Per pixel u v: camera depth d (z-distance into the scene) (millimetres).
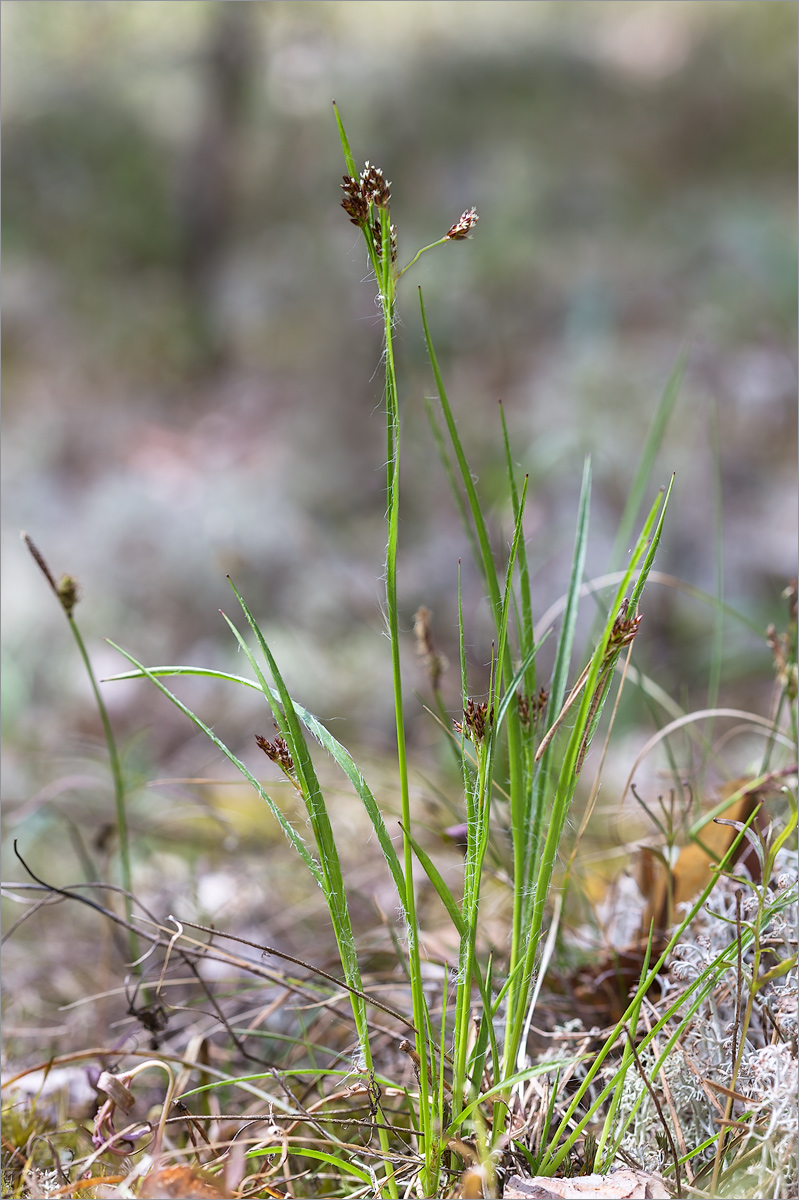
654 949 732
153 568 1935
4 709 1582
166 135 3297
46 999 876
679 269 2877
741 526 1945
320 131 3244
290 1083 740
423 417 2426
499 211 3115
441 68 3439
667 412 922
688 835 742
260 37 3191
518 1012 653
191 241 3197
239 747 1496
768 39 3561
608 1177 646
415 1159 649
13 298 3033
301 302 2918
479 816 638
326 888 643
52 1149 684
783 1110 646
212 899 983
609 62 3596
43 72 3391
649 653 1635
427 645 717
